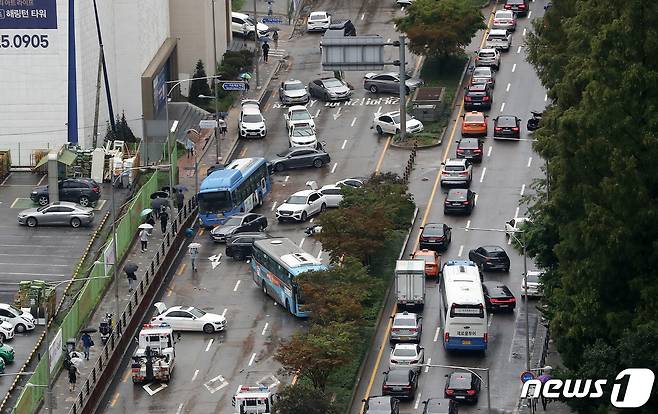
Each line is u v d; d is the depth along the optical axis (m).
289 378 175.50
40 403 169.88
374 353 179.50
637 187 151.50
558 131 162.38
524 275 174.00
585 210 154.25
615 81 155.62
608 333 153.00
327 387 171.38
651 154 152.50
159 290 197.75
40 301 185.00
